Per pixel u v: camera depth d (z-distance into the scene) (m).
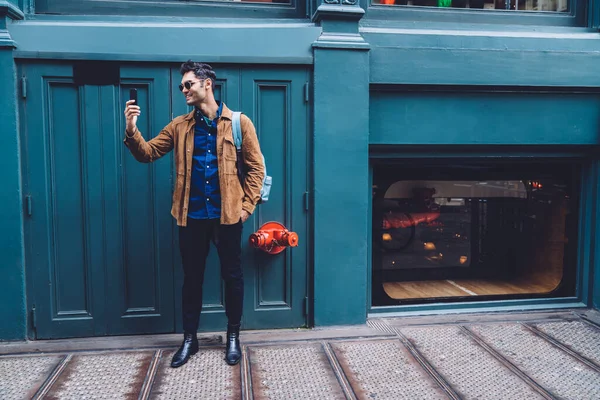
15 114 2.99
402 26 3.54
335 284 3.43
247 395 2.46
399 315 3.71
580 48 3.64
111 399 2.40
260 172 2.73
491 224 4.16
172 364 2.77
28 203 3.07
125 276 3.24
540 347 3.13
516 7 3.77
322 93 3.29
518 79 3.55
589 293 3.93
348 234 3.42
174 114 3.16
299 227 3.40
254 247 3.35
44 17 3.11
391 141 3.52
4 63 2.94
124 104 3.13
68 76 3.05
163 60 3.09
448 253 4.15
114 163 3.15
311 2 3.41
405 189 3.92
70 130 3.10
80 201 3.16
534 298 3.98
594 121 3.75
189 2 3.31
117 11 3.23
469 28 3.62
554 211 4.10
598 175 3.86
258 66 3.24
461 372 2.76
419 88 3.49
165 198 3.22
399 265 4.05
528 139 3.69
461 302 3.87
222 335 3.29
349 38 3.29
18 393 2.46
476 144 3.63
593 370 2.80
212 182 2.71
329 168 3.35
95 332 3.23
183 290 2.87
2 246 3.05
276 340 3.21
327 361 2.89
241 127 2.68
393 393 2.50
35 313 3.15
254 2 3.42
